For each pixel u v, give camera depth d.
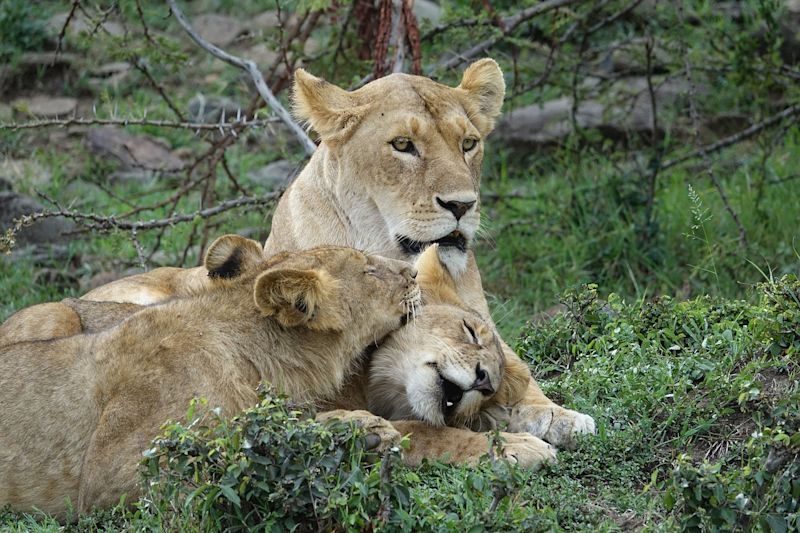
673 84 21.64
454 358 9.23
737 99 20.91
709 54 19.39
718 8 22.55
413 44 13.91
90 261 17.12
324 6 14.44
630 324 11.18
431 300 9.91
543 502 8.30
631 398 9.66
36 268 16.75
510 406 9.82
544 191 18.84
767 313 10.11
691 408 9.41
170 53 15.38
